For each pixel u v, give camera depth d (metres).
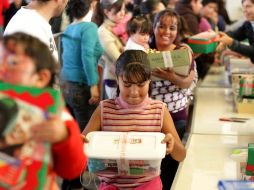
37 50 1.05
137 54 1.93
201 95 3.59
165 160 2.48
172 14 2.76
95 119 1.97
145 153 1.67
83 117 3.53
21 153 1.02
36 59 1.04
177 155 1.92
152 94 2.67
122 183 1.82
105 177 1.82
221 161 2.20
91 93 3.41
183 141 2.68
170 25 2.73
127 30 3.13
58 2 2.21
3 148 1.02
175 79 2.63
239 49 3.67
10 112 1.00
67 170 1.13
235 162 2.19
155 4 4.22
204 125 2.80
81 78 3.43
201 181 1.95
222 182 1.68
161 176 2.51
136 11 4.43
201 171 2.06
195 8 4.78
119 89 1.98
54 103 1.02
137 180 1.81
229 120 2.91
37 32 2.07
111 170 1.75
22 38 1.05
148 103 1.96
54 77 1.10
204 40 3.17
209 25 4.52
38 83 1.06
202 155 2.27
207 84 4.00
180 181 1.95
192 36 3.32
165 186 2.51
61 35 3.49
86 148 1.71
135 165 1.70
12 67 1.03
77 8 3.37
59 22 3.75
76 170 1.15
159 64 2.58
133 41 3.01
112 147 1.70
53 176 1.13
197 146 2.41
